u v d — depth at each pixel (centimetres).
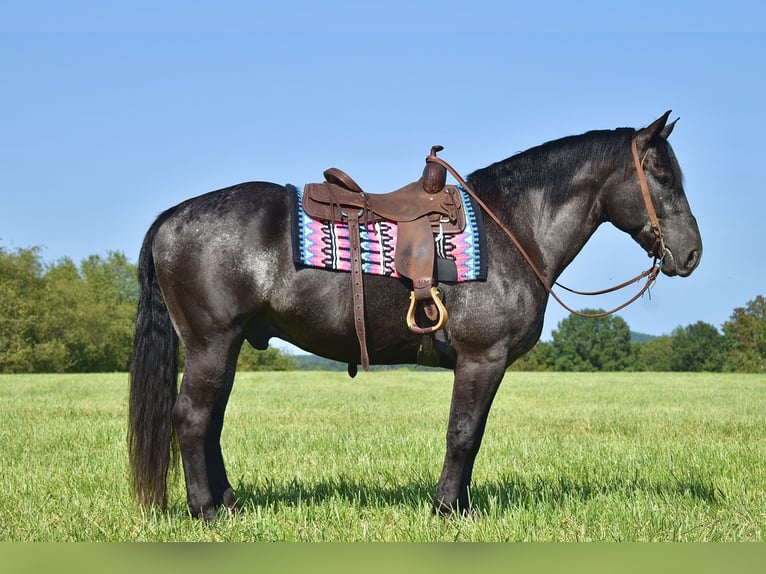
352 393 2419
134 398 559
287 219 550
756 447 1045
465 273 552
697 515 607
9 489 692
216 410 579
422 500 641
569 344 8788
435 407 1862
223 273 541
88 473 779
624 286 627
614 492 680
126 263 8288
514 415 1655
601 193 616
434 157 576
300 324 553
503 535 526
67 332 6725
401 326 556
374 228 553
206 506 545
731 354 7469
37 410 1622
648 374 4344
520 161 611
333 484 724
